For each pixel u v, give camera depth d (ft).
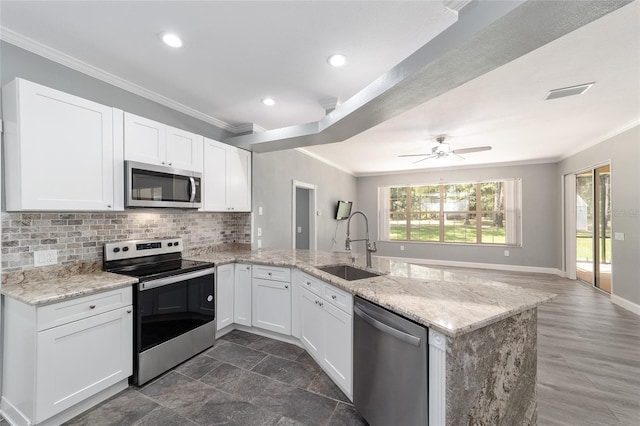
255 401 6.28
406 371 4.47
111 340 6.29
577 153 16.65
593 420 5.80
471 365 4.04
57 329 5.41
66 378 5.55
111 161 6.98
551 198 19.69
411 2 5.14
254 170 12.37
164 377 7.19
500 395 4.44
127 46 6.47
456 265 22.76
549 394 6.64
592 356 8.39
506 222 21.09
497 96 9.15
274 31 5.96
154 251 8.85
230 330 10.10
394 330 4.60
